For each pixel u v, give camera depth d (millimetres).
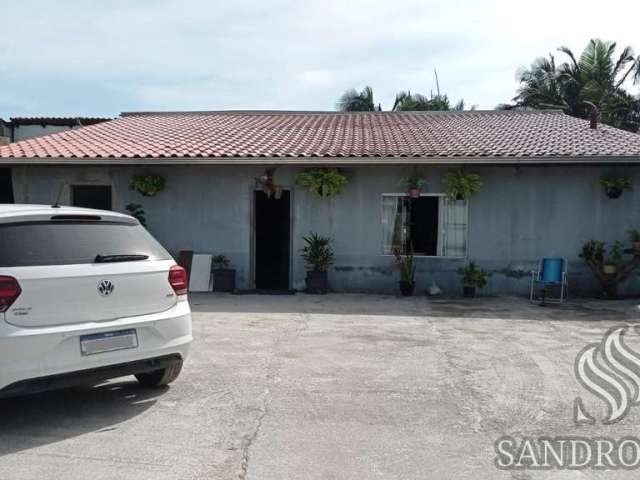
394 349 7145
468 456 4117
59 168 12602
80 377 4504
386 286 12078
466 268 11648
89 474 3764
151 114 18250
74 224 4840
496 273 11930
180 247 12469
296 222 12195
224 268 12305
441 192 11914
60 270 4469
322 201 12133
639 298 11469
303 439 4371
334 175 11664
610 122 29750
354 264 12125
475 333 8102
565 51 31734
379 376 6000
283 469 3873
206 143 12742
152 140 13148
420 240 12117
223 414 4879
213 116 17750
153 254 5246
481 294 11906
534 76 32344
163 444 4258
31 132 19234
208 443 4281
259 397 5316
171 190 12430
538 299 11305
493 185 11875
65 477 3719
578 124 14914
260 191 12516
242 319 9023
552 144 11875
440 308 10203
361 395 5395
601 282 11383
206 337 7734
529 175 11789
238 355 6801
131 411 4949
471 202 11914
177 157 11469
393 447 4250
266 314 9469
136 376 5742
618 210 11641
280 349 7098
